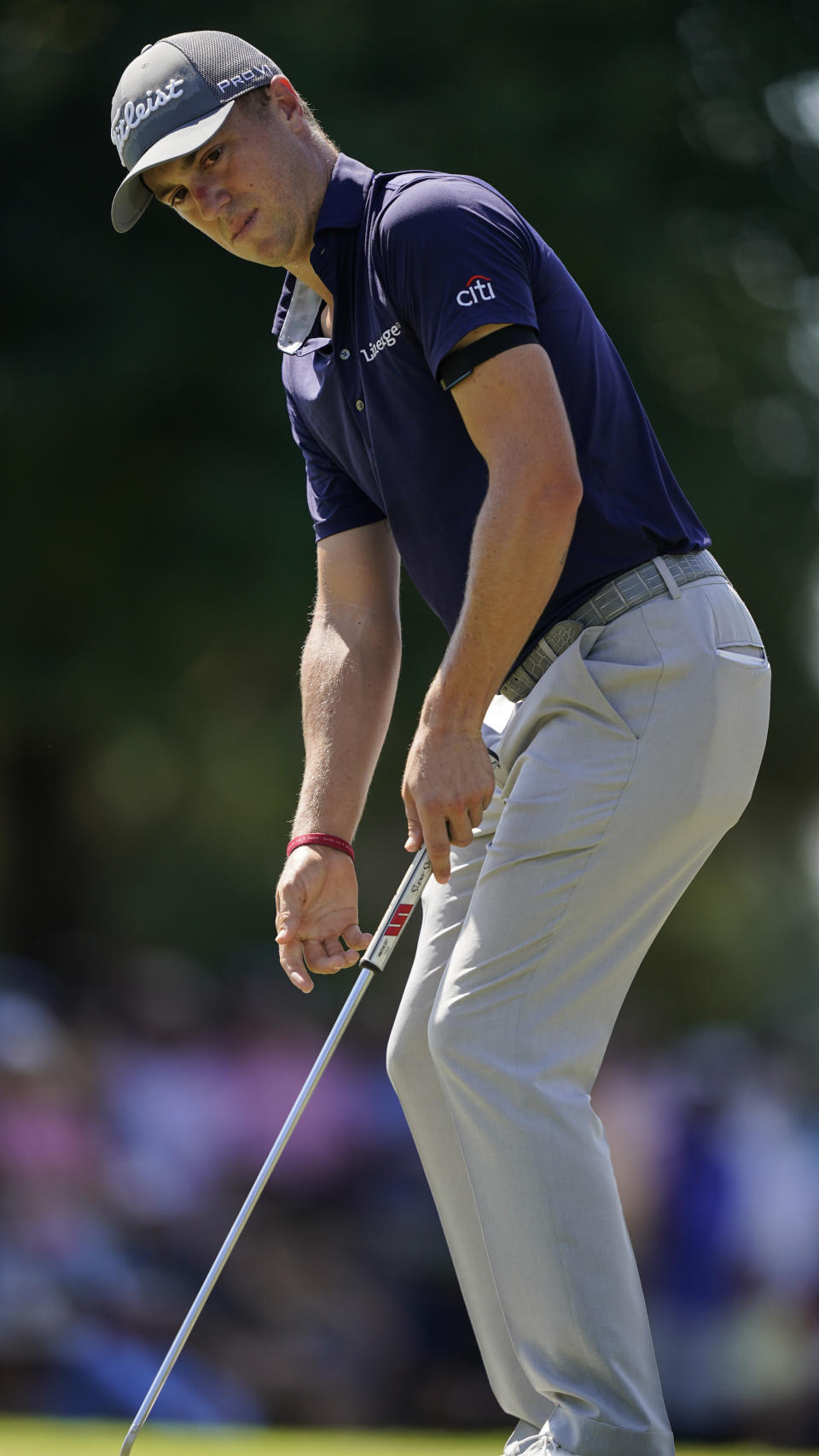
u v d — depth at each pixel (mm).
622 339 46688
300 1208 25312
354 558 10867
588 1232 8250
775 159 49281
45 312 45906
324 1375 23531
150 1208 23078
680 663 8641
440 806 8508
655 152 46906
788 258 50188
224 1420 21797
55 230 45625
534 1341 8359
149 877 62219
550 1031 8539
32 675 47719
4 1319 20578
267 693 50812
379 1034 31484
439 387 9070
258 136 9477
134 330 44750
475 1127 8469
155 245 46000
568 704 8750
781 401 51219
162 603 46625
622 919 8680
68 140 46812
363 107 43375
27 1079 22609
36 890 54375
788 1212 25312
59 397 44844
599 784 8555
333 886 10297
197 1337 22375
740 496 48406
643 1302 8367
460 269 8547
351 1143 26047
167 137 9336
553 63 45906
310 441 10789
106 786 58844
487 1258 9297
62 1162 22250
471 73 44750
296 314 10242
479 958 8602
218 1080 25422
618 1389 8164
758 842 61031
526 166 43344
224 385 45812
